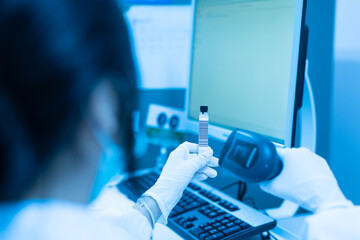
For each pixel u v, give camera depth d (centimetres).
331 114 88
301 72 66
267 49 74
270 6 73
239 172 55
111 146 32
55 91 25
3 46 24
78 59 25
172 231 65
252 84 78
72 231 28
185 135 102
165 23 106
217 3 88
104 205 71
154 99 109
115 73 28
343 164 86
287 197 53
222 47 87
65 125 26
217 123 89
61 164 29
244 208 69
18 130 25
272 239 65
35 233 27
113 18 28
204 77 94
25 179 26
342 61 83
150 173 89
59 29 25
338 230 41
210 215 66
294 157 54
